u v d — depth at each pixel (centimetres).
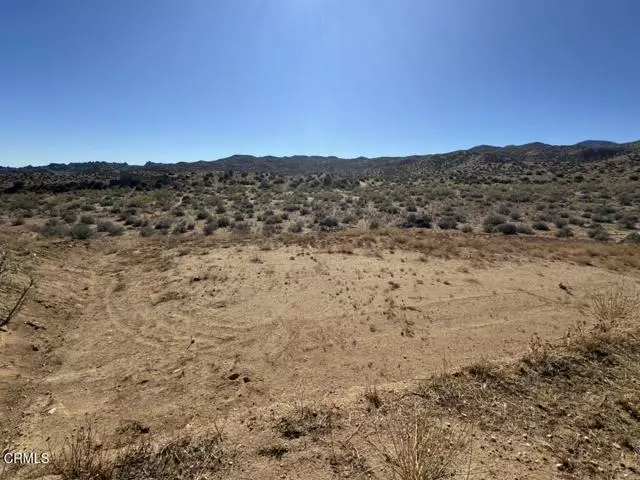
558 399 472
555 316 860
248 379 590
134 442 434
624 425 420
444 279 1108
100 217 2572
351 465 355
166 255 1323
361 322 805
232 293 961
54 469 363
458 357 666
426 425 412
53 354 652
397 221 2628
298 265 1212
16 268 954
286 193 4288
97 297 932
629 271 1248
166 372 609
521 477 339
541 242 1770
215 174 5762
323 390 562
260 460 364
